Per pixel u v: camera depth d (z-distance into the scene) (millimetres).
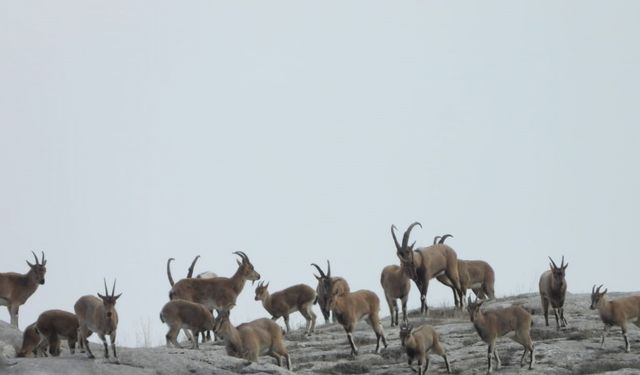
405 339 92562
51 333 86562
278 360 96562
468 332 113375
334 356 103688
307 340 114688
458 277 133250
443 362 100125
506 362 97750
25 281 115250
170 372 82062
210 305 118250
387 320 130500
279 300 120375
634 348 101312
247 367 84688
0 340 92312
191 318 100562
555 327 111625
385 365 99625
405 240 124062
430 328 95000
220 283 118875
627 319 100625
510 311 94875
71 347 87250
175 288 117375
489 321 93938
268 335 94875
